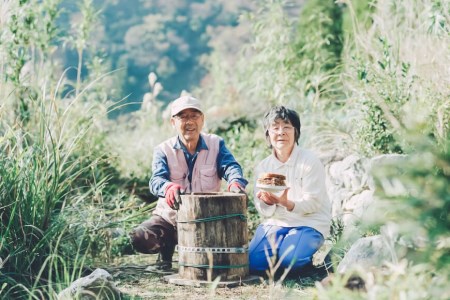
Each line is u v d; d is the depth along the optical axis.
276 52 9.41
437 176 3.17
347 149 7.07
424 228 3.18
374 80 6.55
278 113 5.36
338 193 6.68
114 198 6.23
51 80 8.13
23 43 7.34
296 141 5.46
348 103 7.59
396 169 3.28
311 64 9.41
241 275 5.04
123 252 6.25
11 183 4.96
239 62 11.21
